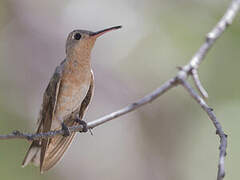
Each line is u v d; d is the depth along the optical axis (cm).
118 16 1384
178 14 1325
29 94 1278
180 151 1304
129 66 1342
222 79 1233
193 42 1269
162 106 1322
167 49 1302
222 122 1200
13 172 1080
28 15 1362
